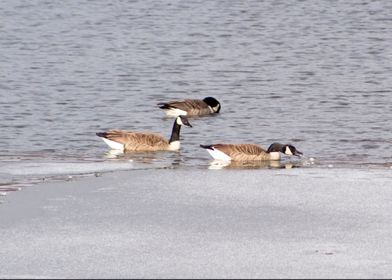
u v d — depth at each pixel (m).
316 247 21.06
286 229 22.33
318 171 28.20
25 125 35.03
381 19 66.62
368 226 22.53
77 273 19.58
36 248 20.98
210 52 53.41
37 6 73.62
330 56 51.81
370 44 55.91
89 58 51.38
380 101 39.88
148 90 42.81
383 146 31.97
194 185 26.33
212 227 22.48
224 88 43.31
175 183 26.53
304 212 23.70
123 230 22.25
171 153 31.00
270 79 45.25
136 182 26.61
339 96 40.94
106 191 25.58
